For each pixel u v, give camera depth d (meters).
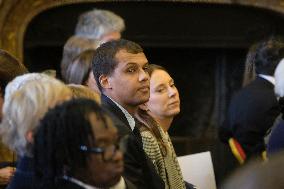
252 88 6.94
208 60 12.78
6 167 4.85
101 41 8.18
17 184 3.27
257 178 2.20
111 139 3.08
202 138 12.52
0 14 10.60
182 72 12.77
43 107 3.42
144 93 4.77
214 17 12.20
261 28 12.28
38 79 3.68
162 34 12.07
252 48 7.41
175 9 12.05
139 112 5.08
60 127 3.04
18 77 3.95
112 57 4.76
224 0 11.77
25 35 11.42
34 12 11.02
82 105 3.09
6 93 3.91
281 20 12.30
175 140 12.41
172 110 5.68
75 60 6.27
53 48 11.83
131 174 4.18
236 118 6.97
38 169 3.12
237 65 12.69
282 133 5.24
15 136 3.42
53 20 11.54
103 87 4.80
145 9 11.92
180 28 12.12
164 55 12.66
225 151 7.16
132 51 4.78
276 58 6.83
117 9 11.84
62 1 11.20
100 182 3.08
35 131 3.16
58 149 3.04
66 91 3.55
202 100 12.85
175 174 5.09
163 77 5.67
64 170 3.07
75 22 11.62
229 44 12.25
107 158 3.05
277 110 6.81
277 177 2.19
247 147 6.90
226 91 12.73
